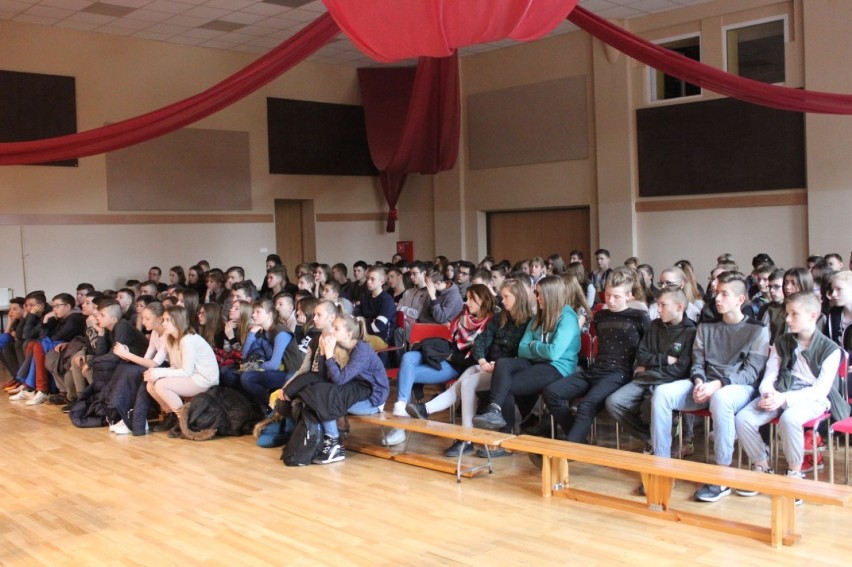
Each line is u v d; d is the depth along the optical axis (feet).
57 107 34.88
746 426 13.05
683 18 34.83
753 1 32.78
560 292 15.98
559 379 15.46
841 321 15.16
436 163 39.42
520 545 11.55
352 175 45.16
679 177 35.65
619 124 37.09
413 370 17.33
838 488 10.70
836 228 30.99
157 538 12.39
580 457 12.79
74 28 35.29
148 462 16.89
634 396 14.49
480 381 16.44
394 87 43.27
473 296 17.44
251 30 36.45
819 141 31.24
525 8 12.46
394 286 26.66
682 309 14.80
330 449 16.43
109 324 21.33
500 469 15.48
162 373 18.67
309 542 11.99
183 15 33.81
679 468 11.92
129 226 37.32
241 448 17.90
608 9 35.04
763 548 11.14
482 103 42.73
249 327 20.56
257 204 41.45
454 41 13.38
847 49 30.42
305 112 42.96
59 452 18.01
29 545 12.30
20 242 34.37
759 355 13.74
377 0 12.41
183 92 38.68
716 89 26.02
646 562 10.78
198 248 39.45
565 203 39.73
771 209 33.14
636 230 37.22
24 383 25.30
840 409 13.01
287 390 16.40
